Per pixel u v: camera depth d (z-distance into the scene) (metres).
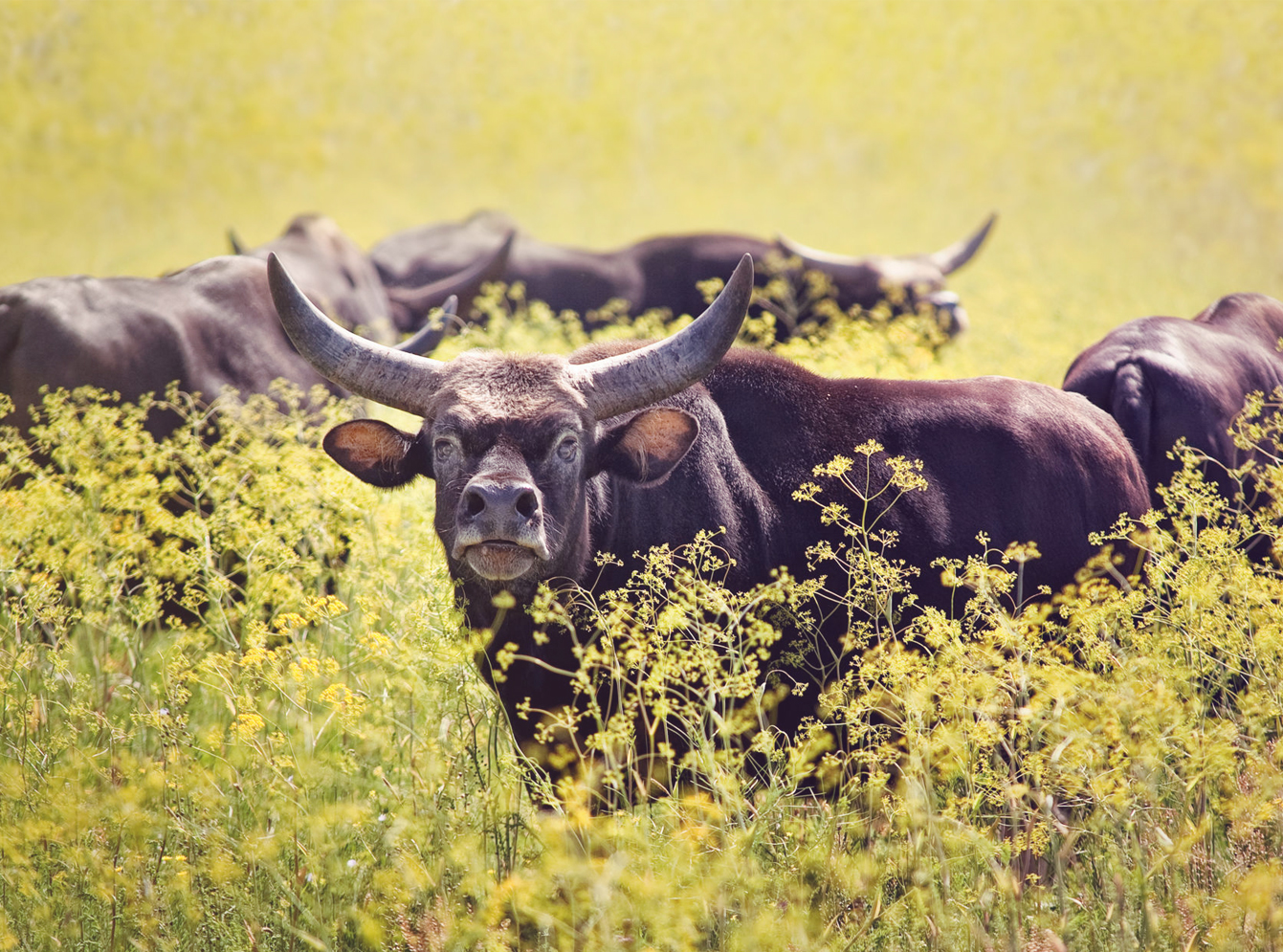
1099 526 17.61
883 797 14.08
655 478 15.40
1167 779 14.56
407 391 15.65
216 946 13.36
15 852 12.72
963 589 16.67
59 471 20.58
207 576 17.12
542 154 145.25
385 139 145.25
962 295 56.38
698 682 15.20
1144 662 12.98
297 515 18.17
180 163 130.88
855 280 42.75
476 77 159.38
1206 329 20.98
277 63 155.50
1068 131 133.50
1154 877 13.26
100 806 13.24
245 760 14.29
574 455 14.83
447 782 14.12
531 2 167.00
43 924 12.87
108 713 17.30
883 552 16.41
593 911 12.60
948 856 13.46
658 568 15.23
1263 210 97.88
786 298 40.91
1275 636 13.27
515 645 13.83
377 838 14.38
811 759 16.23
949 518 16.81
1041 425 17.64
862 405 17.41
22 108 131.12
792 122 151.62
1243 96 128.25
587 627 15.27
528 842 14.59
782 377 17.27
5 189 114.50
